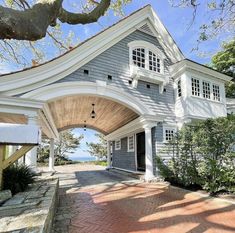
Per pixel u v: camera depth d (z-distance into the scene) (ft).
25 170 18.86
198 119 35.32
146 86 34.68
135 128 39.65
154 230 13.52
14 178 16.76
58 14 9.53
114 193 25.17
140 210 18.07
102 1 12.35
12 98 22.90
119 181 34.68
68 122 48.85
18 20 7.02
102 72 30.25
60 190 27.40
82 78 28.43
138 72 32.68
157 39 38.42
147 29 37.32
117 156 56.03
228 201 19.89
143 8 35.96
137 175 38.09
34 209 11.23
